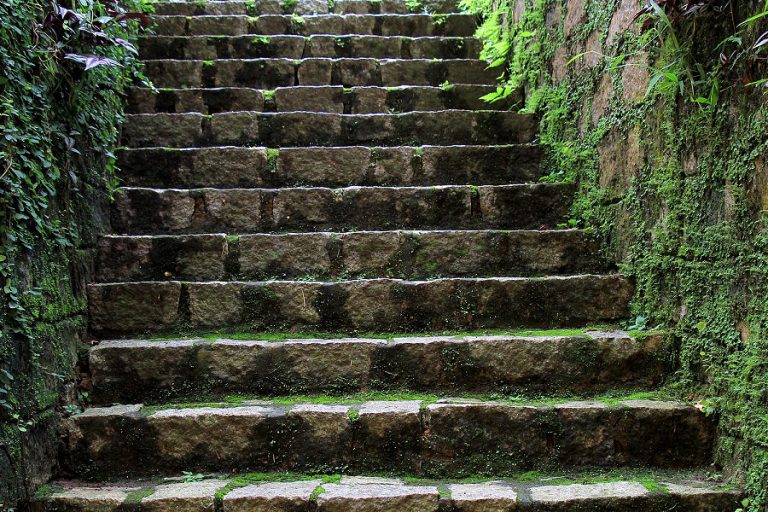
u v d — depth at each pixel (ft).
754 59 5.90
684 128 7.21
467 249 9.14
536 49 12.08
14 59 6.47
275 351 7.67
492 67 13.56
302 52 14.24
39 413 6.48
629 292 8.46
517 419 6.88
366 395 7.55
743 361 6.15
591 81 9.73
